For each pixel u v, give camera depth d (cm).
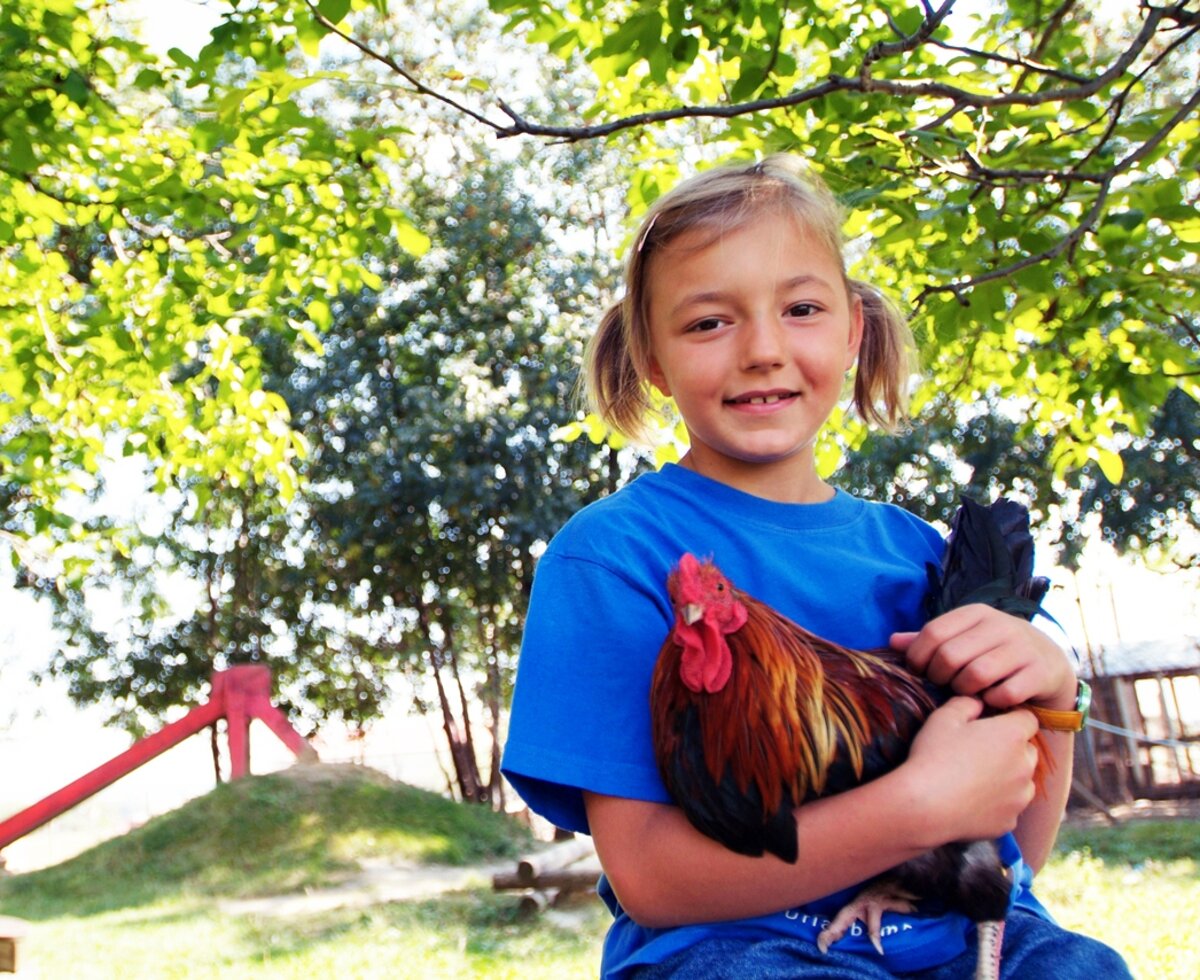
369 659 2992
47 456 871
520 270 2564
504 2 439
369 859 1444
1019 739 179
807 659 180
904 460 2344
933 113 481
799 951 177
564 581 198
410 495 2402
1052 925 201
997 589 212
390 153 600
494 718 2727
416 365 2523
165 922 1215
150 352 788
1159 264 465
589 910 1173
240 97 370
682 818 179
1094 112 452
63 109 599
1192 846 1394
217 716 1673
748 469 214
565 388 2384
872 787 172
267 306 825
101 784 1602
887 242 411
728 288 200
